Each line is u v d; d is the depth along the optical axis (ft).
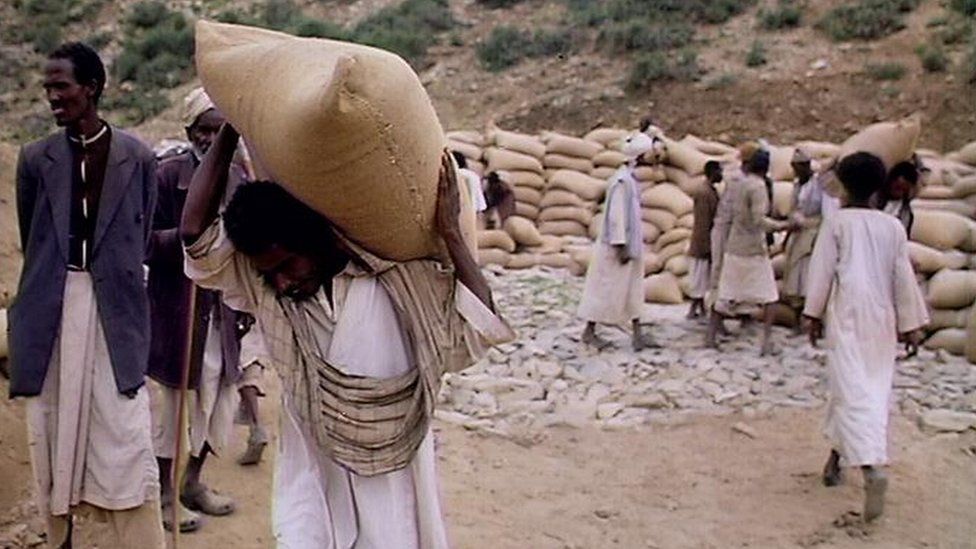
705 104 57.72
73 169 13.21
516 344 29.14
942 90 54.54
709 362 27.66
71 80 12.91
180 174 15.57
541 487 19.61
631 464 20.81
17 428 17.92
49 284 13.17
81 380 13.28
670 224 38.75
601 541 17.53
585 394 25.08
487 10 75.10
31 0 86.94
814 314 18.34
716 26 65.87
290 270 9.96
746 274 28.37
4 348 18.63
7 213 23.81
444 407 23.93
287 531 10.18
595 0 72.54
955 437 22.04
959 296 28.96
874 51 59.11
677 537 17.71
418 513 10.56
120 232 13.30
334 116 8.75
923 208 32.32
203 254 10.16
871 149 31.71
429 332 10.23
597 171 42.91
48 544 14.17
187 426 16.22
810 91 56.80
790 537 17.70
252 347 18.06
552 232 42.11
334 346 10.20
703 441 22.02
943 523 18.20
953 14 60.34
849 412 17.76
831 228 18.29
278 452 10.48
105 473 13.47
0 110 73.87
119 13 84.79
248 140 9.94
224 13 81.66
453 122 62.44
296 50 9.71
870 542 17.51
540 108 61.72
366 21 75.36
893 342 18.20
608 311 28.81
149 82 74.59
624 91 61.05
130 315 13.42
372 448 10.11
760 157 28.50
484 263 39.88
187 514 16.26
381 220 9.68
